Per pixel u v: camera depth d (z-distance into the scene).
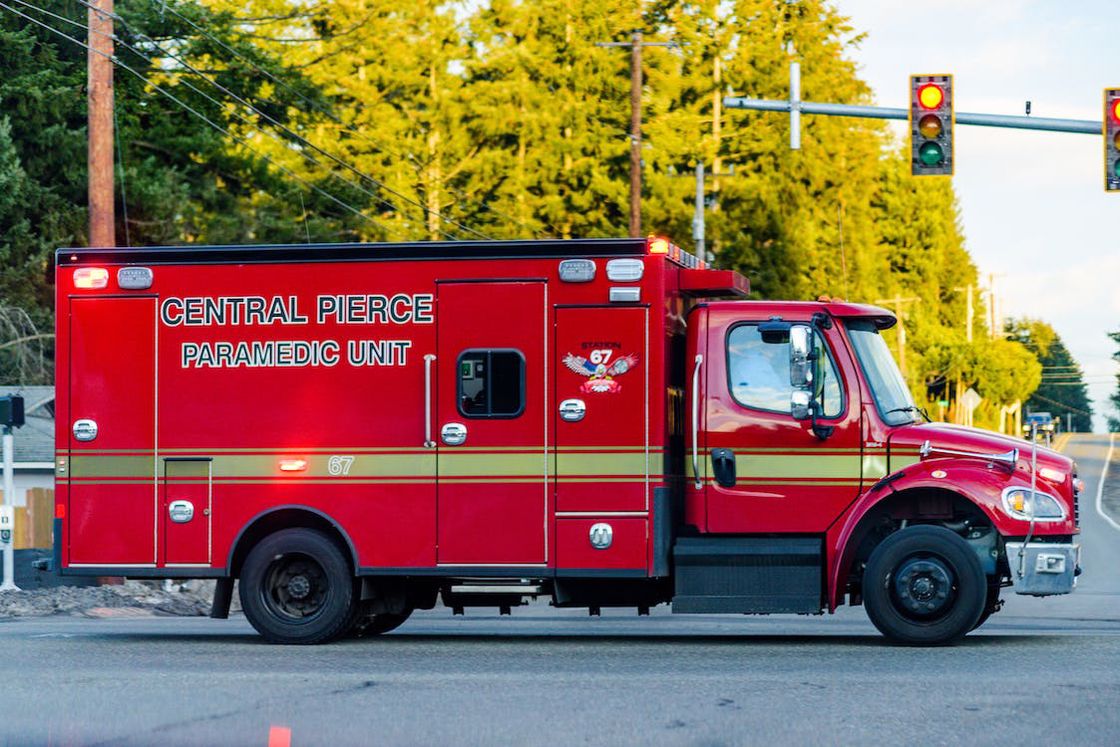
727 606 15.77
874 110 26.50
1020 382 136.12
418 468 16.20
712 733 10.39
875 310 16.19
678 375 16.34
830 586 15.79
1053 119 26.03
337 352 16.41
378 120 69.56
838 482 15.83
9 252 50.88
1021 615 21.73
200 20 55.72
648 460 15.80
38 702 11.96
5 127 50.69
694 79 78.81
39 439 44.16
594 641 16.53
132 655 15.21
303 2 68.19
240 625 20.03
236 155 56.66
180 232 54.62
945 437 15.73
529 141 74.25
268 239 56.66
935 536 15.34
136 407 16.78
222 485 16.58
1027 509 15.37
